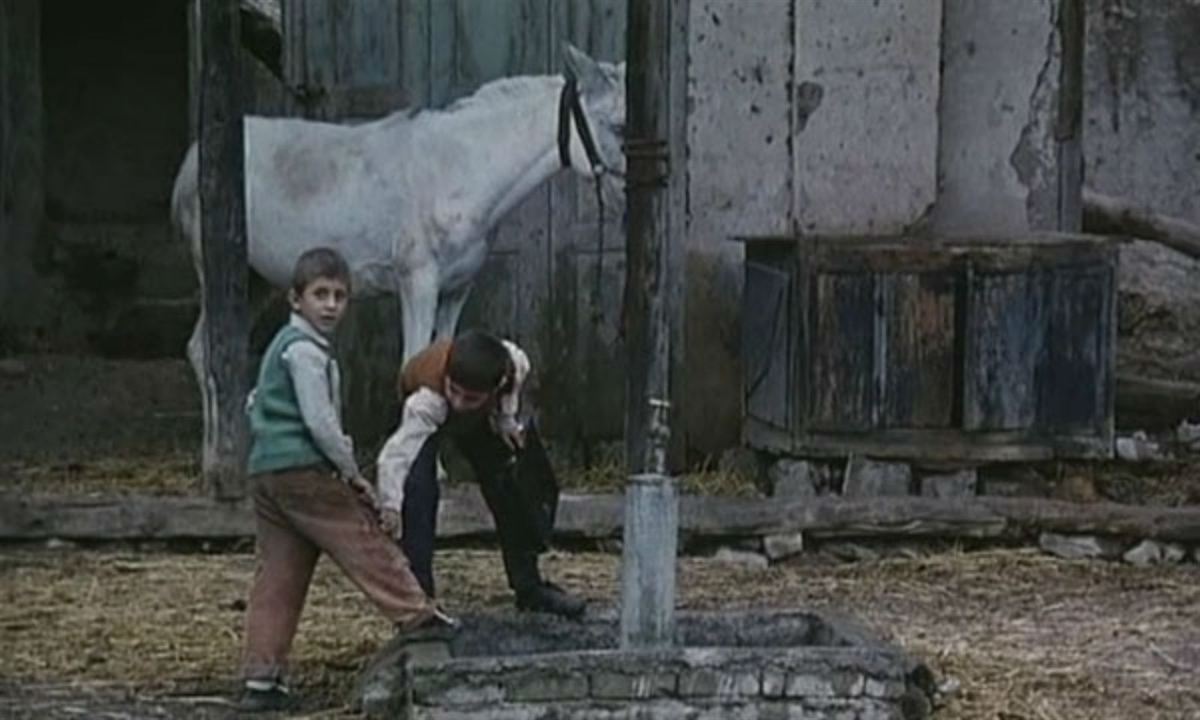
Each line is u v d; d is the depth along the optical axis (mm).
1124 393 12914
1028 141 12812
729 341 12570
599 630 8281
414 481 8195
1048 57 12766
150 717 8055
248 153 11617
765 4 12484
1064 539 11188
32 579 10258
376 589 7957
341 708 8141
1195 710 8305
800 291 11234
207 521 10891
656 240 7785
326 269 7992
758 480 11969
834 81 12562
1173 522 11086
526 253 12625
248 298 11266
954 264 11188
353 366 12531
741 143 12539
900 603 10180
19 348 17469
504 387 8391
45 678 8578
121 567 10531
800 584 10562
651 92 7738
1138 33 15664
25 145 17578
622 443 12695
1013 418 11242
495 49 12562
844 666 7598
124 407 15055
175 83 19406
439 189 11336
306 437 7965
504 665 7453
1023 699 8391
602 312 12664
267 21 13711
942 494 11344
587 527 11070
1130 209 13648
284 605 8148
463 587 10195
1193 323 15141
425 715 7414
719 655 7559
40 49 18359
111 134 19266
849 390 11258
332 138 11609
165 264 18109
